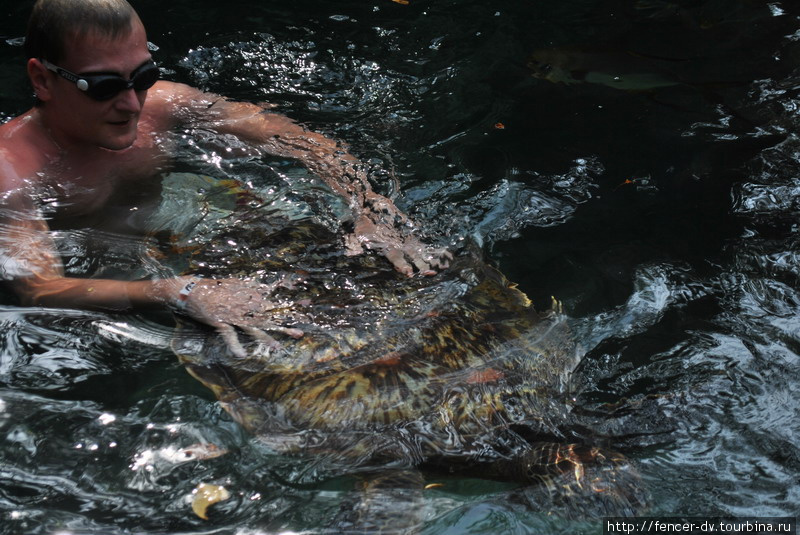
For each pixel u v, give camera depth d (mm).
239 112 3502
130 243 2719
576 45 4375
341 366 2188
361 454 2018
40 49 2742
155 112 3340
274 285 2508
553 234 2992
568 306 2613
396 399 2100
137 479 1974
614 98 3938
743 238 2971
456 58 4258
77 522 1849
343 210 2955
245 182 3082
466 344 2299
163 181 3053
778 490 1944
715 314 2580
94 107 2801
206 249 2691
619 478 1963
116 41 2738
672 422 2150
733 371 2326
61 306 2467
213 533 1840
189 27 4383
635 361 2369
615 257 2871
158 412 2150
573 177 3346
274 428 2068
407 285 2549
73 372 2270
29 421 2113
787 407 2195
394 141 3523
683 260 2855
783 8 4820
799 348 2410
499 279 2686
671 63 4250
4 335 2377
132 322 2426
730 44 4438
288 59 4125
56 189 2885
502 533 1868
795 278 2742
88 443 2061
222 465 2016
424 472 2020
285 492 1951
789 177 3324
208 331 2336
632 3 4945
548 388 2223
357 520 1874
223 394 2146
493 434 2074
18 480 1950
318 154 3307
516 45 4426
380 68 4113
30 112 3004
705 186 3291
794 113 3781
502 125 3703
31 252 2611
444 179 3268
